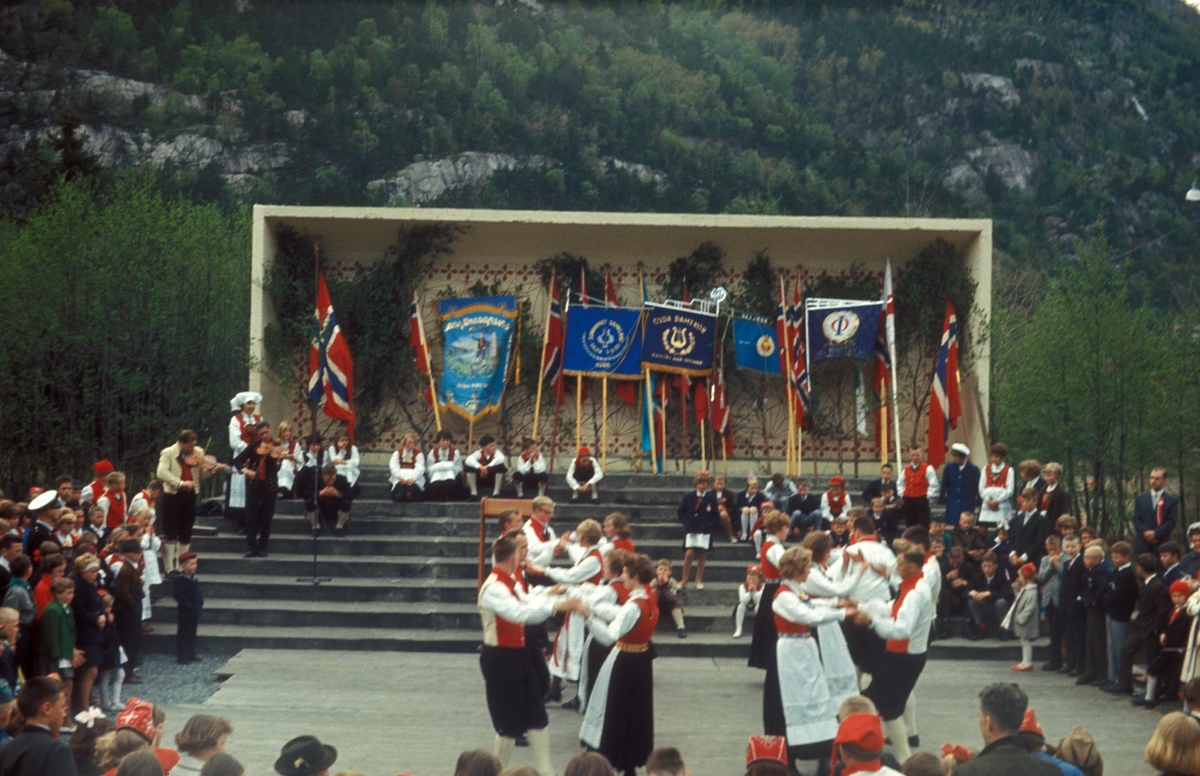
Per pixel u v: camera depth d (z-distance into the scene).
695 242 20.02
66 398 25.97
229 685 11.73
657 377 19.80
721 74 120.44
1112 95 122.62
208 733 5.55
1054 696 11.73
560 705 11.07
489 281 20.14
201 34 110.75
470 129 103.69
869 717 5.58
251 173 93.19
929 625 8.60
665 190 96.75
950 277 19.33
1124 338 22.52
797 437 19.81
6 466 26.48
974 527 15.34
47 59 95.62
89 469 26.00
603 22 131.00
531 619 8.00
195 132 93.38
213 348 27.53
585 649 9.92
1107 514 24.59
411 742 9.66
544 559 11.26
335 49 113.62
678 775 5.04
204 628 13.87
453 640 13.52
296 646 13.54
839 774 6.14
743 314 19.91
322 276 18.08
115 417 25.78
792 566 8.46
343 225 19.48
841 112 119.62
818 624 8.43
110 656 10.88
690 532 14.96
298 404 19.78
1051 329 23.70
